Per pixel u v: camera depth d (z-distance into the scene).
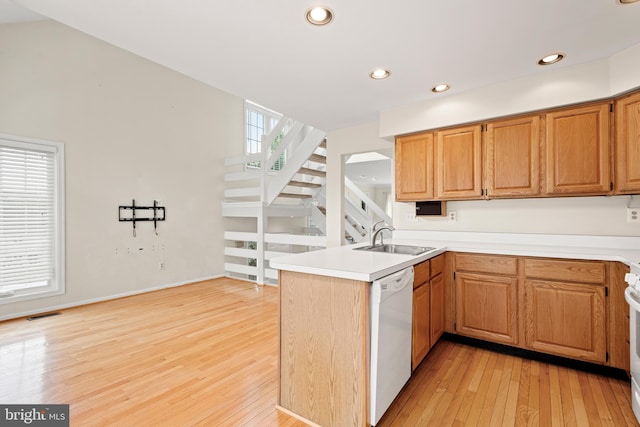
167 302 3.96
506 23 1.80
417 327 2.05
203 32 1.89
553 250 2.32
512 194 2.59
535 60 2.23
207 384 2.05
